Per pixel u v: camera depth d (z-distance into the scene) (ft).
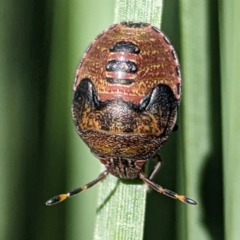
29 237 0.31
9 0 0.30
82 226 0.31
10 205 0.31
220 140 0.29
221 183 0.29
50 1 0.31
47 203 0.29
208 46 0.29
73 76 0.31
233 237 0.28
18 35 0.31
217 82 0.29
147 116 0.29
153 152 0.29
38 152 0.31
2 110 0.31
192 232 0.30
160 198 0.31
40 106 0.31
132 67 0.28
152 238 0.31
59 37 0.31
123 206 0.29
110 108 0.29
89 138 0.29
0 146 0.31
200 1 0.29
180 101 0.30
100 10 0.31
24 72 0.31
